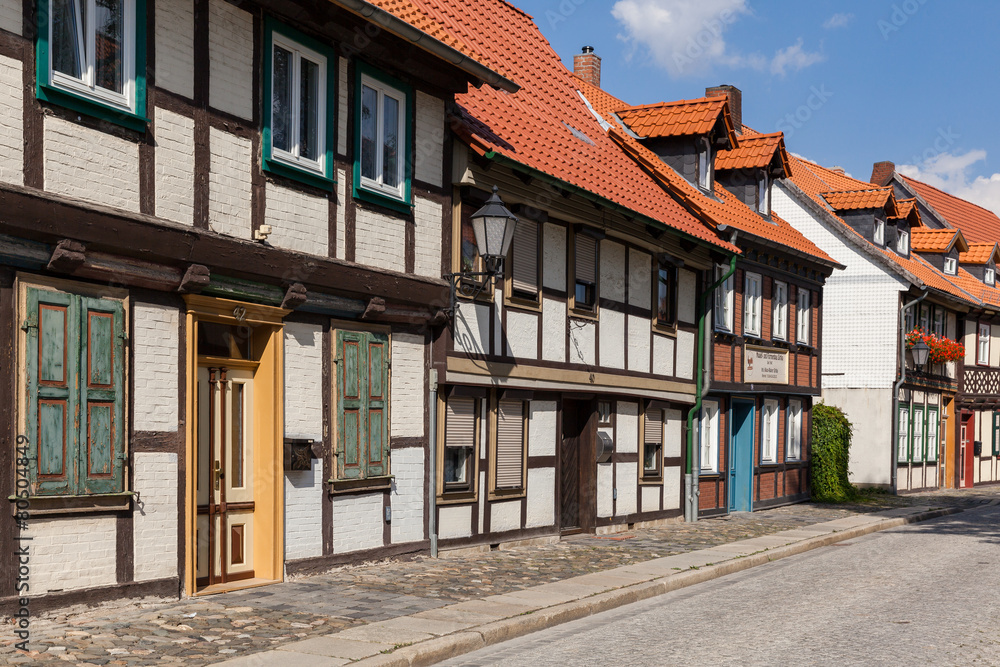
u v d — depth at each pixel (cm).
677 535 1770
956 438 3759
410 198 1260
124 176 868
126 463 879
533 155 1467
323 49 1116
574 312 1623
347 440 1159
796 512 2356
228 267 972
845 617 1026
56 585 818
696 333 2083
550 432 1597
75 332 835
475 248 1399
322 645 793
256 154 1023
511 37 1978
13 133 774
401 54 1218
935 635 930
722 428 2247
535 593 1087
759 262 2352
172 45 920
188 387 952
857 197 3297
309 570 1107
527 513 1534
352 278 1142
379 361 1216
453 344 1327
